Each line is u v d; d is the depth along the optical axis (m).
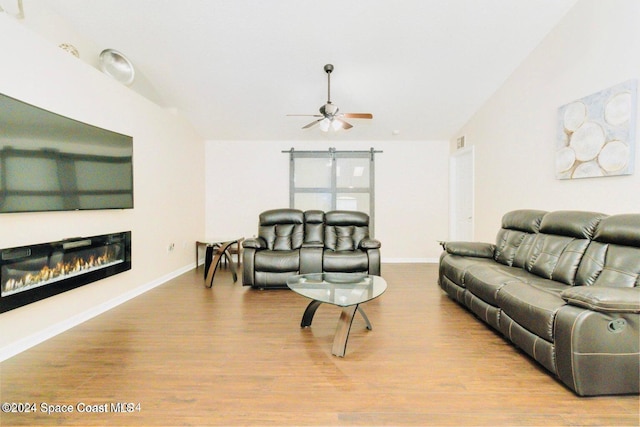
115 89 2.96
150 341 2.21
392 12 2.71
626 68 2.25
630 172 2.21
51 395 1.58
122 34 2.97
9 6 2.28
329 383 1.69
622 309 1.47
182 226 4.46
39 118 2.10
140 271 3.40
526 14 2.77
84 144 2.50
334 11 2.70
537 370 1.82
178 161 4.34
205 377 1.75
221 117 4.57
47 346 2.12
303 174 5.43
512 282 2.19
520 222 3.04
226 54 3.23
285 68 3.45
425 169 5.40
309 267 3.60
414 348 2.11
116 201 2.88
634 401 1.52
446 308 2.93
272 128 4.96
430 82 3.71
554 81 2.92
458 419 1.41
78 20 2.81
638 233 1.92
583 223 2.36
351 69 3.47
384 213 5.43
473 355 2.01
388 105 4.23
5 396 1.57
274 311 2.86
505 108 3.68
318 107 4.28
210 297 3.29
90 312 2.66
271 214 4.32
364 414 1.44
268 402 1.53
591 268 2.16
